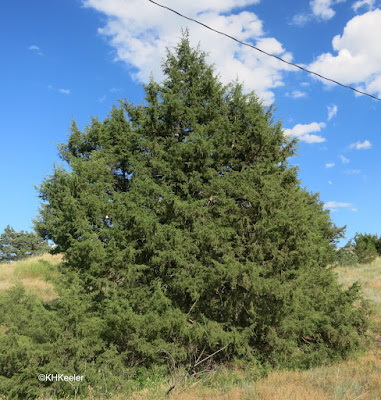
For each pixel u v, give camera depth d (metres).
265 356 10.12
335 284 12.75
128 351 9.23
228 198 10.65
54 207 12.41
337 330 10.98
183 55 12.82
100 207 10.32
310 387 7.57
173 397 7.17
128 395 7.78
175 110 11.56
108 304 9.16
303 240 10.10
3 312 9.50
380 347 12.16
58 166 10.64
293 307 9.79
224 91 12.52
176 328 9.39
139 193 10.48
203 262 10.30
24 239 43.47
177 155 10.95
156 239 9.91
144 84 12.20
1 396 7.96
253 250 9.87
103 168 10.88
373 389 7.39
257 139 11.48
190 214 10.20
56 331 8.19
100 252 9.62
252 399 6.89
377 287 21.28
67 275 10.10
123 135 11.91
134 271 9.98
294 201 10.42
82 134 12.54
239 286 10.02
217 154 11.41
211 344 10.07
